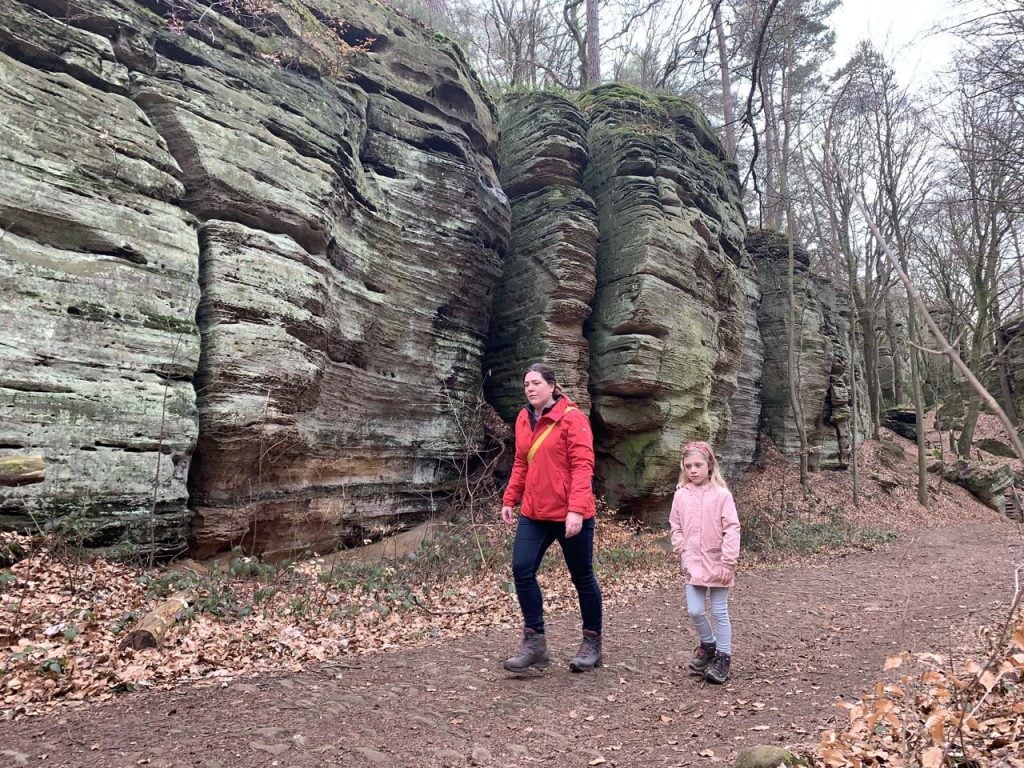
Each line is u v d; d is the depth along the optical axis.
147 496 6.68
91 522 6.23
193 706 3.60
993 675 2.62
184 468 7.08
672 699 3.95
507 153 14.47
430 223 11.27
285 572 7.16
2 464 5.46
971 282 22.23
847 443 21.27
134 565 6.38
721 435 15.55
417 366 11.04
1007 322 25.34
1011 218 15.94
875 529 15.88
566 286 12.97
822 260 26.31
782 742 3.16
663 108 15.80
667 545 12.11
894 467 22.11
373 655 4.93
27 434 5.96
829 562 11.72
